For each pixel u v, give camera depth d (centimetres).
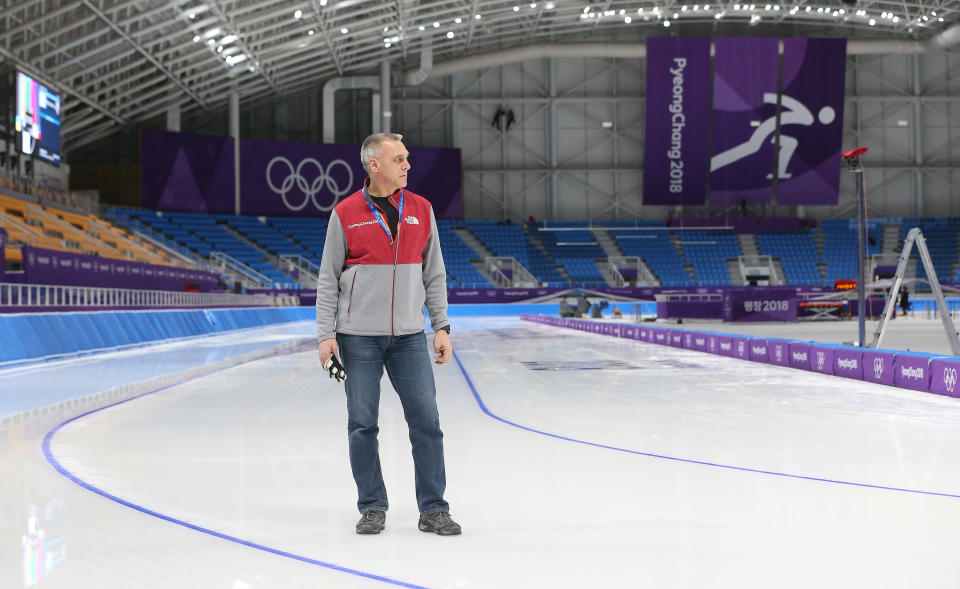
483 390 837
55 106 2814
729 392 811
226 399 766
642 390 833
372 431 312
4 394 809
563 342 1788
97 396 791
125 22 2727
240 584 244
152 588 241
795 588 238
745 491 371
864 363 917
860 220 1022
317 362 1227
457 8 3531
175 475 420
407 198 318
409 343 315
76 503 356
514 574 253
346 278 312
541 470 425
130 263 2189
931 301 3612
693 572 253
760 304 2652
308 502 359
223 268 3631
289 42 3447
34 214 2627
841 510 333
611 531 304
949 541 286
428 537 299
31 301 1465
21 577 253
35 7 2597
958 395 744
